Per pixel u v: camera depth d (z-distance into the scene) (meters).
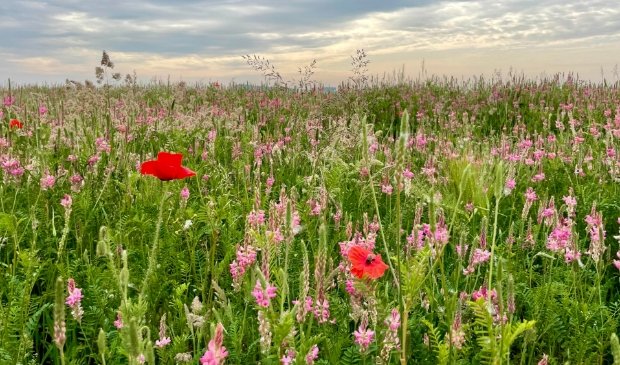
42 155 1.56
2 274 0.97
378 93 4.34
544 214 1.13
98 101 2.97
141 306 0.71
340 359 0.77
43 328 0.91
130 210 1.30
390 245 1.21
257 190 0.91
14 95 3.62
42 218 1.22
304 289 0.64
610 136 2.17
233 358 0.76
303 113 3.42
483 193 1.32
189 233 1.13
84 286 0.97
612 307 0.98
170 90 4.59
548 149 2.20
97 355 0.78
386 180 1.41
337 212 1.22
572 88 4.31
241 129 2.42
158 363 0.82
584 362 0.81
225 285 1.00
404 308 0.61
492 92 4.02
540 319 0.90
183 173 0.81
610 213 1.45
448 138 2.42
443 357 0.66
